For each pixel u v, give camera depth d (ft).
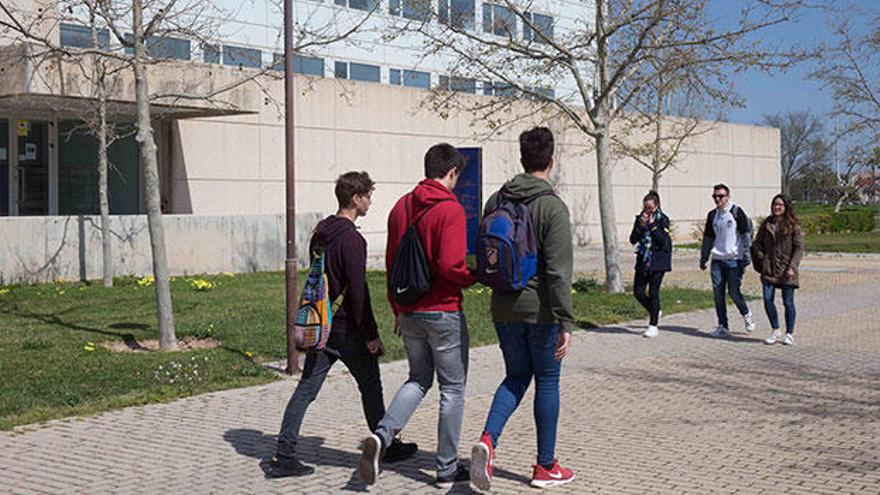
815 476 20.11
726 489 19.19
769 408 27.22
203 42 51.31
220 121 75.41
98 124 58.65
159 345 36.37
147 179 36.01
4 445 23.21
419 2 62.80
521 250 18.29
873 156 115.44
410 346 19.60
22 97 55.06
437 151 19.39
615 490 19.19
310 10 95.55
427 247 18.92
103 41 70.18
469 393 29.66
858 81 112.27
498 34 66.59
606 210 57.93
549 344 18.79
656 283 41.63
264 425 25.38
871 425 24.97
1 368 31.68
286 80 32.50
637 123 104.53
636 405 27.76
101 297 50.62
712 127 115.44
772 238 39.86
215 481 20.11
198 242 65.26
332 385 30.89
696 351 38.14
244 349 36.04
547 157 18.95
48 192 68.90
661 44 55.77
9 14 38.27
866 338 41.63
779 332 40.60
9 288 53.16
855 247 114.73
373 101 86.94
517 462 21.50
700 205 127.85
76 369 31.83
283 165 79.66
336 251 20.48
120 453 22.47
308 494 19.13
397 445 21.56
